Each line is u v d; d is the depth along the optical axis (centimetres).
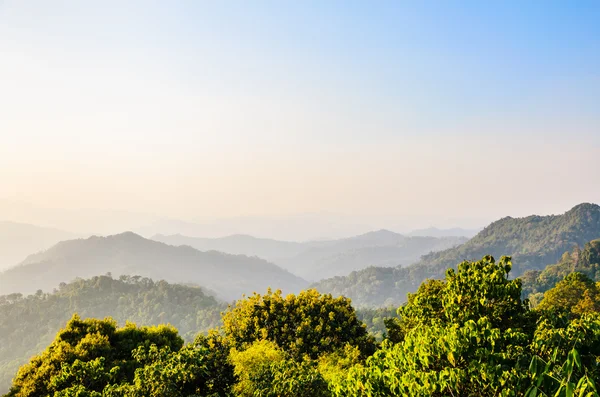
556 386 524
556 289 3900
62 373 1625
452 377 707
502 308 1278
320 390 1168
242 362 1512
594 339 783
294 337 2012
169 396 1315
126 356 2056
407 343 840
